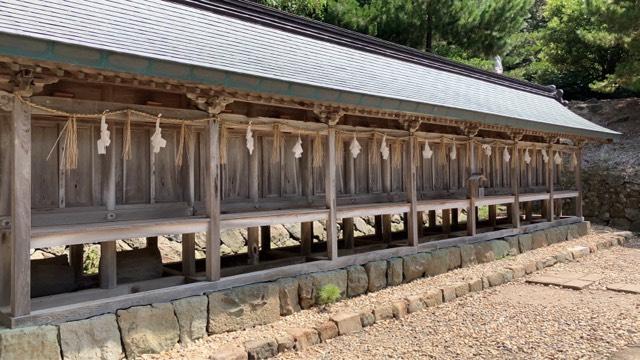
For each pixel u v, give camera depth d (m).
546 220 12.30
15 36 3.47
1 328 4.02
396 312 6.11
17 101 4.08
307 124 6.65
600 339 5.36
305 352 4.94
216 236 5.43
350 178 7.87
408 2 17.61
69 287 5.39
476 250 8.88
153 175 5.59
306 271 6.30
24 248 4.09
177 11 5.92
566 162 16.59
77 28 4.20
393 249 7.59
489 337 5.41
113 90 5.06
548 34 20.20
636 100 19.70
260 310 5.48
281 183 6.96
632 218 14.50
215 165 5.44
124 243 9.73
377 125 8.15
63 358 4.05
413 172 7.96
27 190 4.12
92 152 5.14
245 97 5.45
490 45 19.12
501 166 11.31
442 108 7.46
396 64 9.16
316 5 16.52
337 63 7.27
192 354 4.58
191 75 4.52
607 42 17.42
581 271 8.94
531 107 11.83
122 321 4.45
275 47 6.51
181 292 5.03
